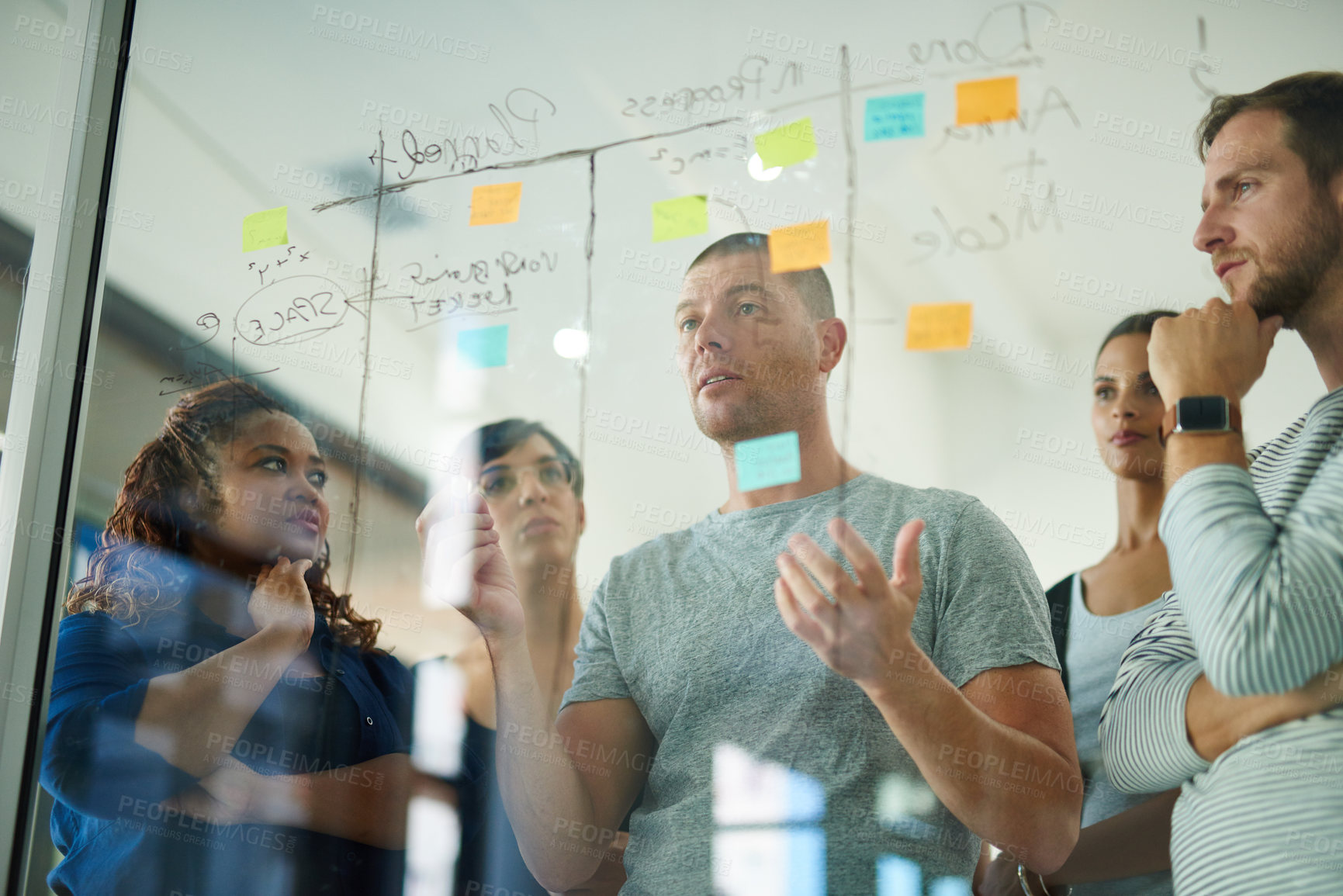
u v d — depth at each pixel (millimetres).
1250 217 1198
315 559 1445
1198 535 1100
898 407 1282
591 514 1379
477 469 1420
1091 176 1256
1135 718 1126
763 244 1354
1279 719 1054
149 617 1457
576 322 1417
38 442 1491
